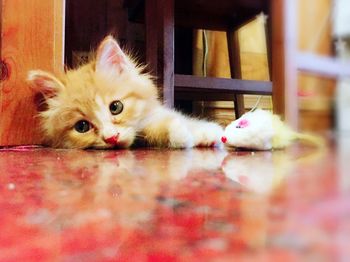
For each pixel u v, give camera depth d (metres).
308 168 0.11
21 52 0.23
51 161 0.16
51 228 0.06
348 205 0.06
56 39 0.24
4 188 0.09
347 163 0.12
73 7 0.42
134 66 0.27
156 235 0.05
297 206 0.06
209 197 0.07
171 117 0.25
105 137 0.23
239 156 0.17
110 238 0.05
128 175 0.11
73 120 0.24
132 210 0.07
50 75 0.24
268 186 0.08
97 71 0.25
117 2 0.43
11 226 0.06
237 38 0.43
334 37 0.25
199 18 0.40
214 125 0.25
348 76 0.25
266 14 0.38
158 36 0.29
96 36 0.43
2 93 0.23
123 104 0.24
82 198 0.08
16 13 0.23
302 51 0.24
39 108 0.24
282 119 0.23
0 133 0.23
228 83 0.31
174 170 0.12
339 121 0.22
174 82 0.29
